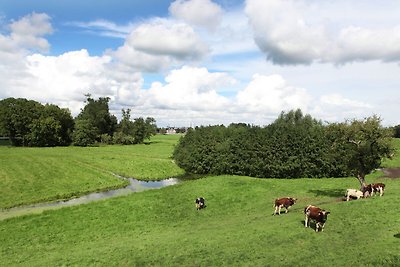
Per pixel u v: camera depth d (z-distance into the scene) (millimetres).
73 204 46406
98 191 55875
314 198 42906
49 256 26031
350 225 26172
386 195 36469
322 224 26562
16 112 131500
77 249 27484
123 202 42594
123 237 30625
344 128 40031
